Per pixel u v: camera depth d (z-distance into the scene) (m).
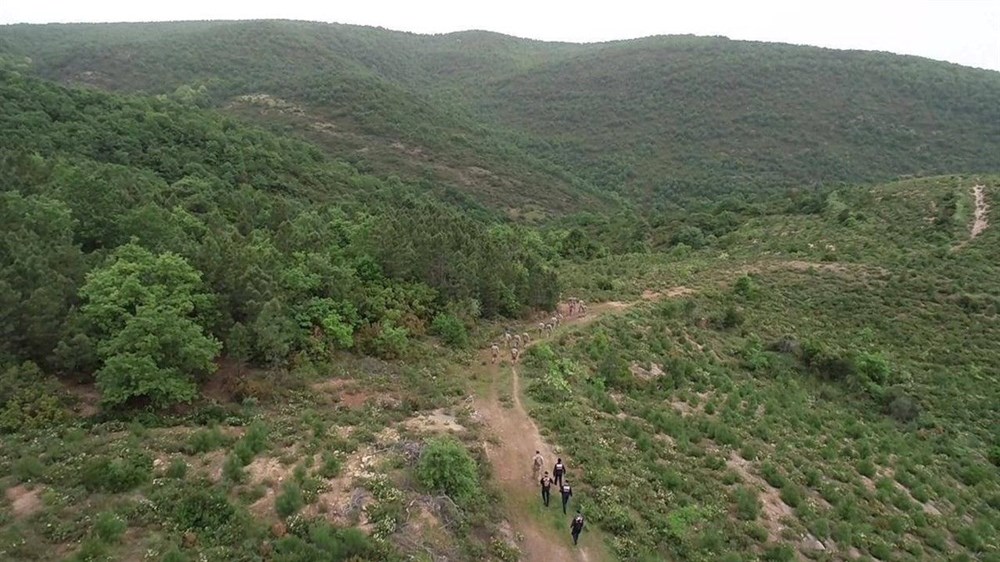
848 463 31.92
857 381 43.25
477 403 29.83
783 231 82.25
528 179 151.12
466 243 45.88
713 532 22.53
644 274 62.88
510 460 25.14
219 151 89.62
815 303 56.38
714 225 95.94
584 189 159.88
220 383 27.25
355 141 144.38
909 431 38.75
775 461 29.59
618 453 26.95
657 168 185.00
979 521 28.77
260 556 17.20
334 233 47.38
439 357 34.78
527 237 80.44
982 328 50.97
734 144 189.88
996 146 168.88
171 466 20.16
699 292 55.88
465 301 40.94
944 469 34.31
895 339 50.53
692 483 25.75
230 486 19.75
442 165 143.88
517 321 44.34
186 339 25.30
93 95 91.75
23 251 27.77
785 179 166.88
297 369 28.81
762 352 45.50
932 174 161.25
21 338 24.98
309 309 32.25
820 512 25.92
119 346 24.53
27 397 22.84
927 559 24.64
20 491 18.75
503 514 21.69
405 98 174.25
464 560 18.92
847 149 177.88
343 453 22.38
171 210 45.34
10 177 42.50
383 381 29.92
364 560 17.39
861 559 23.31
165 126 89.81
